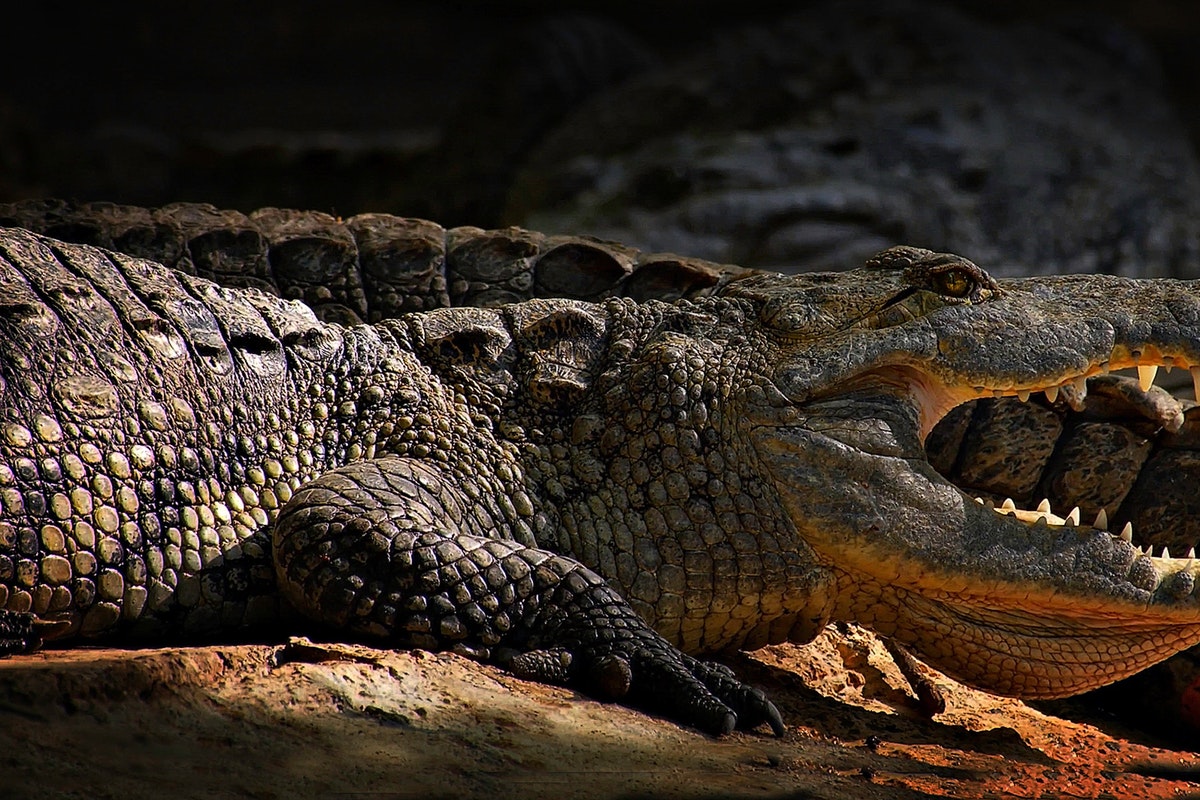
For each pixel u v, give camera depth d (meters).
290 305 11.52
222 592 9.81
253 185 47.84
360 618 9.33
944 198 36.31
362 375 11.09
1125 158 39.03
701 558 10.67
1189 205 39.12
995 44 41.97
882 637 11.70
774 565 10.69
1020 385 10.90
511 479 10.79
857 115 38.19
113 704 7.50
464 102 44.72
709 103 40.12
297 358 11.00
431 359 11.33
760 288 11.55
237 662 8.35
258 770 7.19
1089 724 13.19
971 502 10.90
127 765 6.97
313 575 9.43
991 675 11.26
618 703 9.15
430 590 9.35
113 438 9.62
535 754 8.00
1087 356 10.97
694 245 35.09
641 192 37.19
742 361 10.98
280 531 9.72
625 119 40.47
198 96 62.78
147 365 10.07
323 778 7.22
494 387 11.16
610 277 14.52
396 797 7.11
